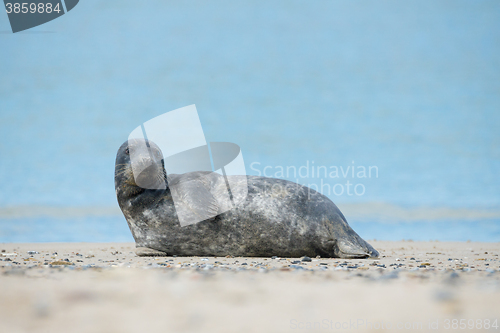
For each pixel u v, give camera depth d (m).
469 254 34.25
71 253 34.44
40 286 16.41
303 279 18.80
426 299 15.01
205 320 12.73
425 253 35.22
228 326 12.23
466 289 16.64
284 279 18.80
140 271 20.70
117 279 18.08
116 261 27.53
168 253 31.12
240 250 30.30
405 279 18.98
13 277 18.36
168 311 13.55
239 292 15.98
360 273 20.88
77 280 17.73
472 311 13.51
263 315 13.22
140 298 14.92
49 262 26.31
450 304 14.27
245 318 12.92
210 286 16.91
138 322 12.50
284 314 13.32
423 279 19.05
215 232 29.95
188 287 16.62
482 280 18.83
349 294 15.78
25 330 11.74
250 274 20.11
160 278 18.41
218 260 27.95
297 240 30.00
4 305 13.81
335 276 19.72
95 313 13.23
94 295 15.14
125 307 13.88
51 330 11.75
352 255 29.67
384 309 13.81
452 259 30.05
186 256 30.91
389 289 16.66
